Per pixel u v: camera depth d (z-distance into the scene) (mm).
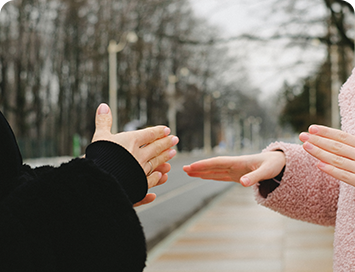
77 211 864
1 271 795
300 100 44531
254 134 128875
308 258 6633
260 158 1314
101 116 1102
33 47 39062
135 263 891
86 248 855
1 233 809
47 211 849
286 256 6793
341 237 1202
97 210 875
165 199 14344
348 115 1280
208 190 17828
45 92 40938
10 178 852
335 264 1235
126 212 901
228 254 7027
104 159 1000
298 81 10578
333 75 9703
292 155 1295
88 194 879
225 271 6000
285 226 9484
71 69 42906
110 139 1064
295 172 1292
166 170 1185
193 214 11336
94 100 46688
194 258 6785
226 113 86812
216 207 13125
